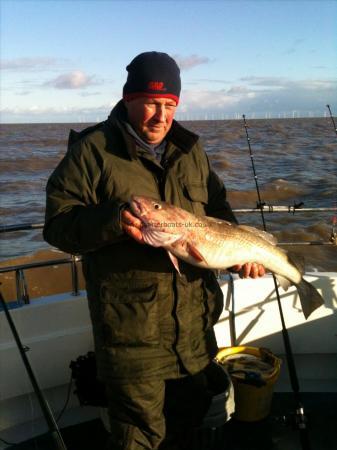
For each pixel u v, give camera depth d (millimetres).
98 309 1347
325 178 12266
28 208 9625
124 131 1352
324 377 2209
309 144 23766
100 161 1340
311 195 10500
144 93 1346
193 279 1454
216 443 1634
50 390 1925
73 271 1969
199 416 1567
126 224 1288
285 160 16656
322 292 2150
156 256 1361
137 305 1323
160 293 1353
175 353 1387
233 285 2113
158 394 1368
